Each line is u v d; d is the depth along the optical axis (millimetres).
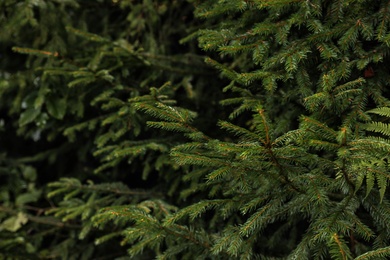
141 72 2727
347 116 1713
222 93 2623
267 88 1738
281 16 1896
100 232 2871
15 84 2941
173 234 1883
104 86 2590
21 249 2986
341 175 1515
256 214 1654
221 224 2326
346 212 1581
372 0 1743
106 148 2332
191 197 2580
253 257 2072
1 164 3566
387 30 1725
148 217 1830
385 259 1492
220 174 1578
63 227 2992
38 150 3957
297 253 1632
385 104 1732
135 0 2873
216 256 1915
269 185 1758
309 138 1482
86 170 3402
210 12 1880
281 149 1464
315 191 1553
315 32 1717
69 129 2611
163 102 1999
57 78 2773
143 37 2879
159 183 2783
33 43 2957
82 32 2445
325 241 1669
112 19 3184
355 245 1793
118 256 2996
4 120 3855
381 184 1465
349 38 1697
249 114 2557
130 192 2639
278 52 1807
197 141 1710
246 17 1981
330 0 1806
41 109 2988
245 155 1423
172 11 2967
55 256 2955
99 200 2555
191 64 2723
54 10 2885
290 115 2018
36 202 3502
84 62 2734
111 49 2711
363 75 1835
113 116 2375
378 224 1719
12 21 2695
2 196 3322
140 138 2750
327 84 1557
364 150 1427
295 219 2102
